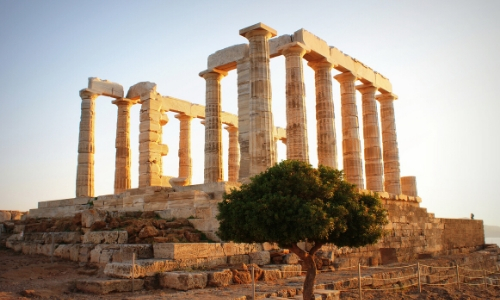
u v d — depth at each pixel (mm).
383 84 37875
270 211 15625
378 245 29750
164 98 40250
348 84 33719
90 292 15711
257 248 21375
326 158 30359
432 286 25531
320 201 15828
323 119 30828
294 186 16281
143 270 16609
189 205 24250
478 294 24656
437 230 37250
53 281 17969
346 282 19922
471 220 43375
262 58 28391
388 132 38844
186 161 42656
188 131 43219
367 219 16500
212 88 33312
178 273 16578
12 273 19562
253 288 14797
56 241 24578
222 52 32625
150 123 37500
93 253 20750
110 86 38938
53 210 32750
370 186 35531
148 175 36688
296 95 28625
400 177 38531
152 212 24297
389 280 22891
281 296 16125
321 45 30938
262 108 27984
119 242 20625
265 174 16984
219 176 32500
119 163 39156
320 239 16062
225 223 16812
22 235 27969
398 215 33031
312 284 15961
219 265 19297
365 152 36219
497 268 39594
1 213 38000
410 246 33188
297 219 15297
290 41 29672
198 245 18859
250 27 28438
